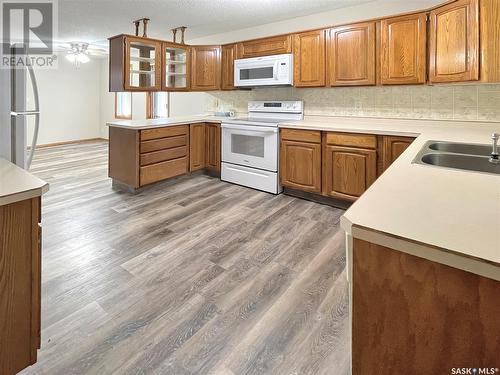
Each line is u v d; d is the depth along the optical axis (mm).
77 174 4844
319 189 3457
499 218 767
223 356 1421
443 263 620
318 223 2965
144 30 4273
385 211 823
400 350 710
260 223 2967
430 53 2672
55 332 1543
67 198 3682
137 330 1571
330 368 1356
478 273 581
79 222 2953
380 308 729
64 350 1435
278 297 1853
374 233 705
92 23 4531
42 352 1419
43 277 2016
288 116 4188
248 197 3744
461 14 2260
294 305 1778
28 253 1154
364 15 3568
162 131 3994
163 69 4344
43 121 7715
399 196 948
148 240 2590
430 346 668
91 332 1550
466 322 618
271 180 3840
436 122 3191
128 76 3980
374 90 3551
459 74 2307
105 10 3910
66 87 8070
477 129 2934
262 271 2135
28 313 1184
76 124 8375
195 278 2045
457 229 704
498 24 1984
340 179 3287
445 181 1114
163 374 1322
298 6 3652
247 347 1474
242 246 2498
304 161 3539
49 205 3428
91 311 1705
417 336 683
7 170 1326
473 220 756
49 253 2342
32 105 7473
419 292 667
